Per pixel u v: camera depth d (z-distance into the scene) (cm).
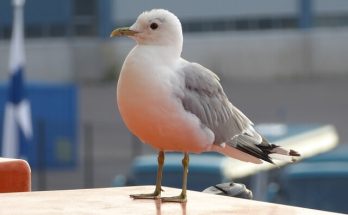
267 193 1390
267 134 1537
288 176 1407
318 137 1587
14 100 1809
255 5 5028
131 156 2806
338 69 4894
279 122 3225
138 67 517
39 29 4925
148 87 513
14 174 619
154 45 531
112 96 4428
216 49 4888
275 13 5047
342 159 1503
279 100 3991
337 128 3136
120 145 3006
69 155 2555
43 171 2469
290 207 499
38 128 2511
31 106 2520
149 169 1416
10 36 4675
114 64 4875
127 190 564
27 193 551
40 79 4806
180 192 555
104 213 487
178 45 538
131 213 488
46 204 512
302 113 3509
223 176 1316
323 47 4891
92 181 2477
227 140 561
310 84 4600
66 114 2533
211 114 548
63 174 2530
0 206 507
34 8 4906
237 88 4556
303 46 4891
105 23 4972
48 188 2384
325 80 4775
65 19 4919
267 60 4891
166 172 1389
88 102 4247
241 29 5028
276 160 580
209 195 547
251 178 1389
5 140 1806
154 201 525
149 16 532
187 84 537
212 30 4997
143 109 516
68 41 4925
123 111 524
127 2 4991
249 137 576
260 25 5031
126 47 4894
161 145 533
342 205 1391
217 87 557
